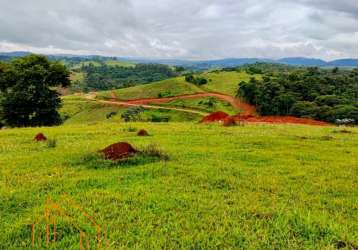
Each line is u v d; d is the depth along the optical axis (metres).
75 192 8.62
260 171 11.10
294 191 8.98
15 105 42.16
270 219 7.01
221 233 6.31
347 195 8.88
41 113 43.56
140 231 6.33
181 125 26.59
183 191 8.84
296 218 6.98
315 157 13.70
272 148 15.70
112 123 29.70
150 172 10.58
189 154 13.73
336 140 18.81
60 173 10.45
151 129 23.25
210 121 33.03
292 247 5.86
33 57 44.53
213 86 129.75
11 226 6.45
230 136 19.53
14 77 42.06
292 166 11.92
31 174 10.33
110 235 6.14
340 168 11.80
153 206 7.64
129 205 7.68
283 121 40.75
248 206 7.73
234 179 9.95
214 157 13.26
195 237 6.16
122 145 12.84
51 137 19.00
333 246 5.84
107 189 8.84
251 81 112.00
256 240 6.09
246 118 42.19
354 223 6.91
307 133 21.80
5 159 12.70
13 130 24.42
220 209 7.53
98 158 12.17
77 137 19.25
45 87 44.06
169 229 6.46
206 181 9.82
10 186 9.07
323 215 7.22
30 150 14.87
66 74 45.53
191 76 136.75
